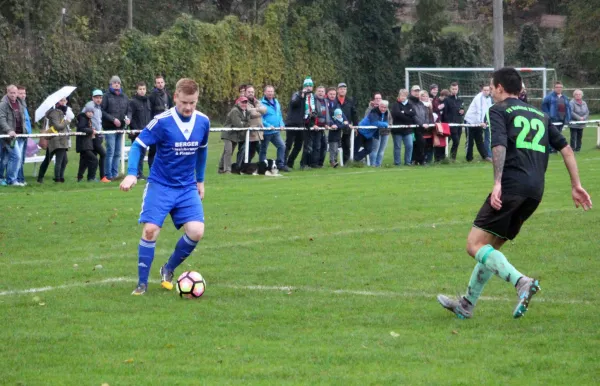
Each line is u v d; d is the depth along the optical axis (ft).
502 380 23.27
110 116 80.84
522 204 29.19
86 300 33.58
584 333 28.04
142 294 34.60
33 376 23.94
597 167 89.61
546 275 37.45
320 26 235.20
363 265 40.19
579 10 239.50
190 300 33.58
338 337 27.94
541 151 29.43
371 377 23.57
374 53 245.45
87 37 198.29
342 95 95.09
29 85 169.37
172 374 24.09
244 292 34.91
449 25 287.48
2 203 63.21
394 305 32.45
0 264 41.06
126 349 26.71
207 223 53.21
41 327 29.40
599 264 39.52
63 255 43.55
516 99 29.91
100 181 80.18
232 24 209.87
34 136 75.36
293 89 226.38
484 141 105.09
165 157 34.78
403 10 277.03
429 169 91.56
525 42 265.13
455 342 27.20
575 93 116.16
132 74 187.83
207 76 204.03
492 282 36.45
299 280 37.14
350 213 56.95
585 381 23.16
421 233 48.75
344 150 97.30
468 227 50.75
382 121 95.50
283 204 61.82
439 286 35.63
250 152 88.43
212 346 26.96
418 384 22.95
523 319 30.07
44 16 187.93
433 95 103.35
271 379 23.56
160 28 242.78
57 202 63.93
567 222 51.26
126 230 51.42
